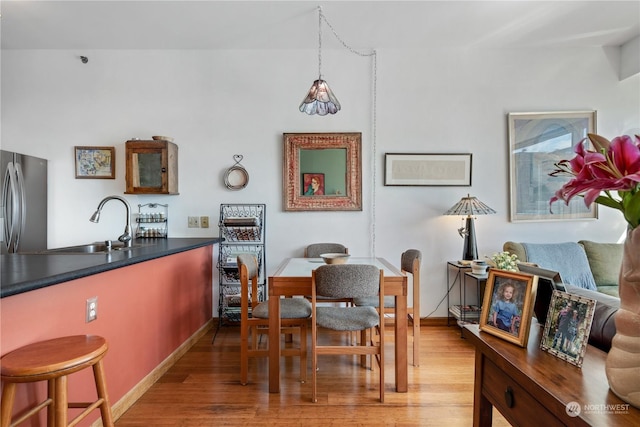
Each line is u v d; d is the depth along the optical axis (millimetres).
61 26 2869
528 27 2922
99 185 3271
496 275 1203
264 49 3287
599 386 825
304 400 1974
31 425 1298
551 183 3291
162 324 2316
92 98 3277
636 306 761
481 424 1160
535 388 847
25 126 3260
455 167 3293
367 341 2672
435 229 3307
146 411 1873
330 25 2881
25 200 2967
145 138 3285
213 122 3297
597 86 3301
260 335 2979
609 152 765
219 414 1843
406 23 2850
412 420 1790
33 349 1245
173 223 3287
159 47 3246
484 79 3305
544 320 1190
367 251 3305
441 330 3152
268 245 3293
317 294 1973
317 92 2336
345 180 3283
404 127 3307
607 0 2541
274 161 3295
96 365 1368
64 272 1364
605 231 3299
